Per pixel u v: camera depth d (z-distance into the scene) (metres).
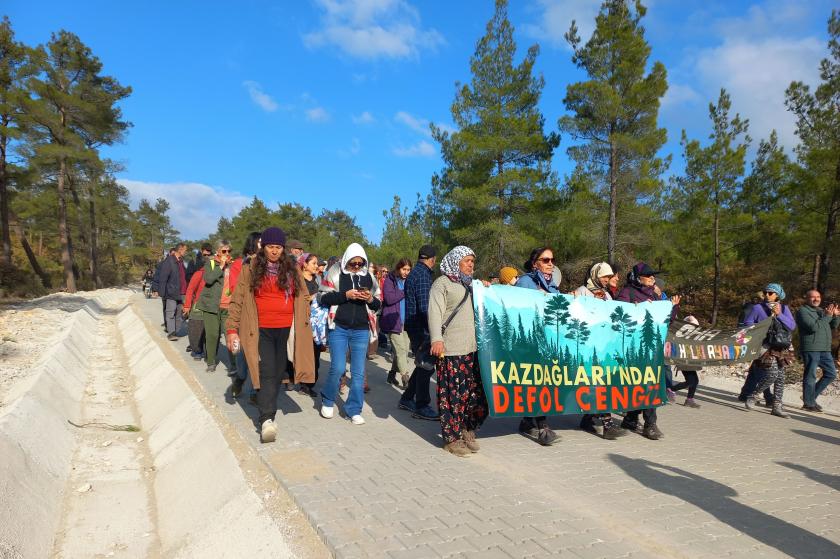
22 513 3.83
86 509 4.48
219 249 8.01
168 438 5.98
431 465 4.45
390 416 6.10
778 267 20.22
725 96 22.66
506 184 21.91
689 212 23.67
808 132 16.84
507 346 5.02
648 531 3.43
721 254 24.97
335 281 5.62
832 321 8.08
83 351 11.30
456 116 23.34
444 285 4.88
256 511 3.70
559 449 5.14
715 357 7.45
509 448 5.10
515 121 21.81
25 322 13.60
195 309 8.95
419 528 3.29
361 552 2.98
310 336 5.30
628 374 5.65
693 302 27.08
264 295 5.02
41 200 38.84
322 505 3.56
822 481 4.59
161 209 86.38
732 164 22.47
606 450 5.18
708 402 8.21
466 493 3.88
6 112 27.19
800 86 16.94
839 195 15.93
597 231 20.80
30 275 25.84
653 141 19.66
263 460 4.44
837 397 9.05
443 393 4.84
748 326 7.59
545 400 5.16
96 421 6.86
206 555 3.54
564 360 5.32
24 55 28.30
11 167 28.36
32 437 5.04
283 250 5.14
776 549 3.30
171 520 4.25
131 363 10.80
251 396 5.98
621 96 20.02
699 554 3.17
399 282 8.33
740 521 3.68
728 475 4.62
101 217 54.28
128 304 21.48
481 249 22.28
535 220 22.09
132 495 4.79
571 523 3.47
